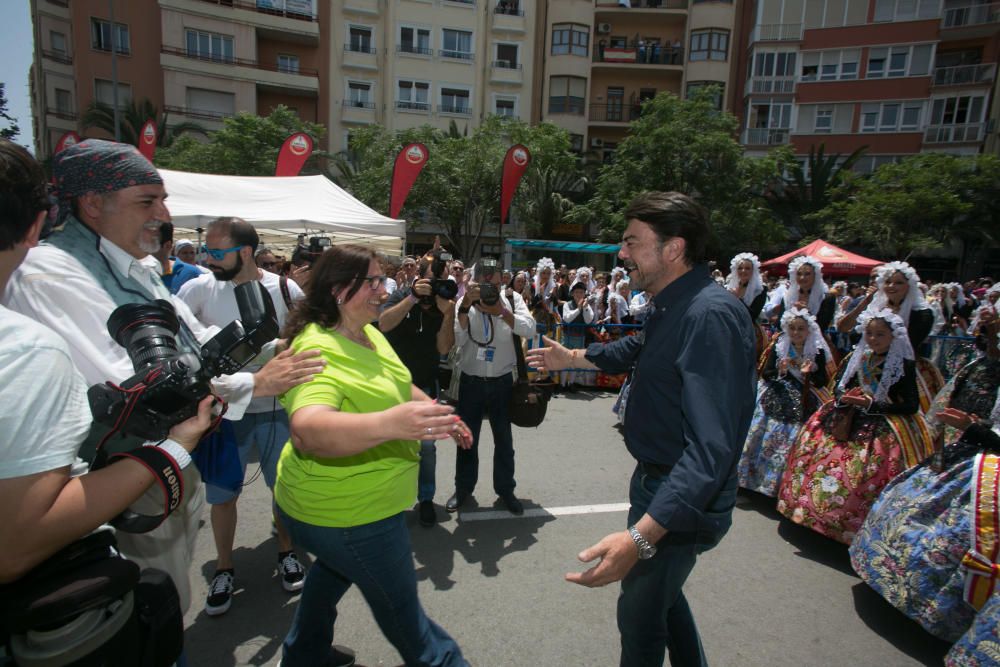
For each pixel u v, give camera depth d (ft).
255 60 92.99
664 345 5.52
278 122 84.33
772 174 76.95
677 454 5.54
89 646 3.42
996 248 78.69
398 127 98.99
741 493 14.12
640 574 5.53
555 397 24.35
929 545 8.13
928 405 11.55
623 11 103.14
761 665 7.83
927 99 89.20
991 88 86.28
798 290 17.08
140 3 88.99
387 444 5.72
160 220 5.10
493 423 12.39
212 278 9.77
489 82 100.63
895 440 10.49
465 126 100.48
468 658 7.79
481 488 13.89
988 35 87.15
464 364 12.28
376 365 5.88
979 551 7.14
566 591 9.48
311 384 5.20
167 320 4.25
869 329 10.80
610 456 16.40
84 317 4.52
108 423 3.56
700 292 5.44
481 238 94.89
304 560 10.15
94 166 4.72
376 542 5.59
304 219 23.65
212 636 8.12
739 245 75.25
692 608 9.16
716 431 4.79
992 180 68.03
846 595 9.66
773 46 96.43
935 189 65.51
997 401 8.16
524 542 11.18
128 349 4.00
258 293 4.58
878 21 90.89
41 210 3.54
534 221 85.35
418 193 79.41
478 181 80.07
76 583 3.31
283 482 5.79
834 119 94.99
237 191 24.82
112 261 4.98
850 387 11.62
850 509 10.51
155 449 3.62
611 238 75.51
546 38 102.42
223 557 8.77
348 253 5.93
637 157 78.69
